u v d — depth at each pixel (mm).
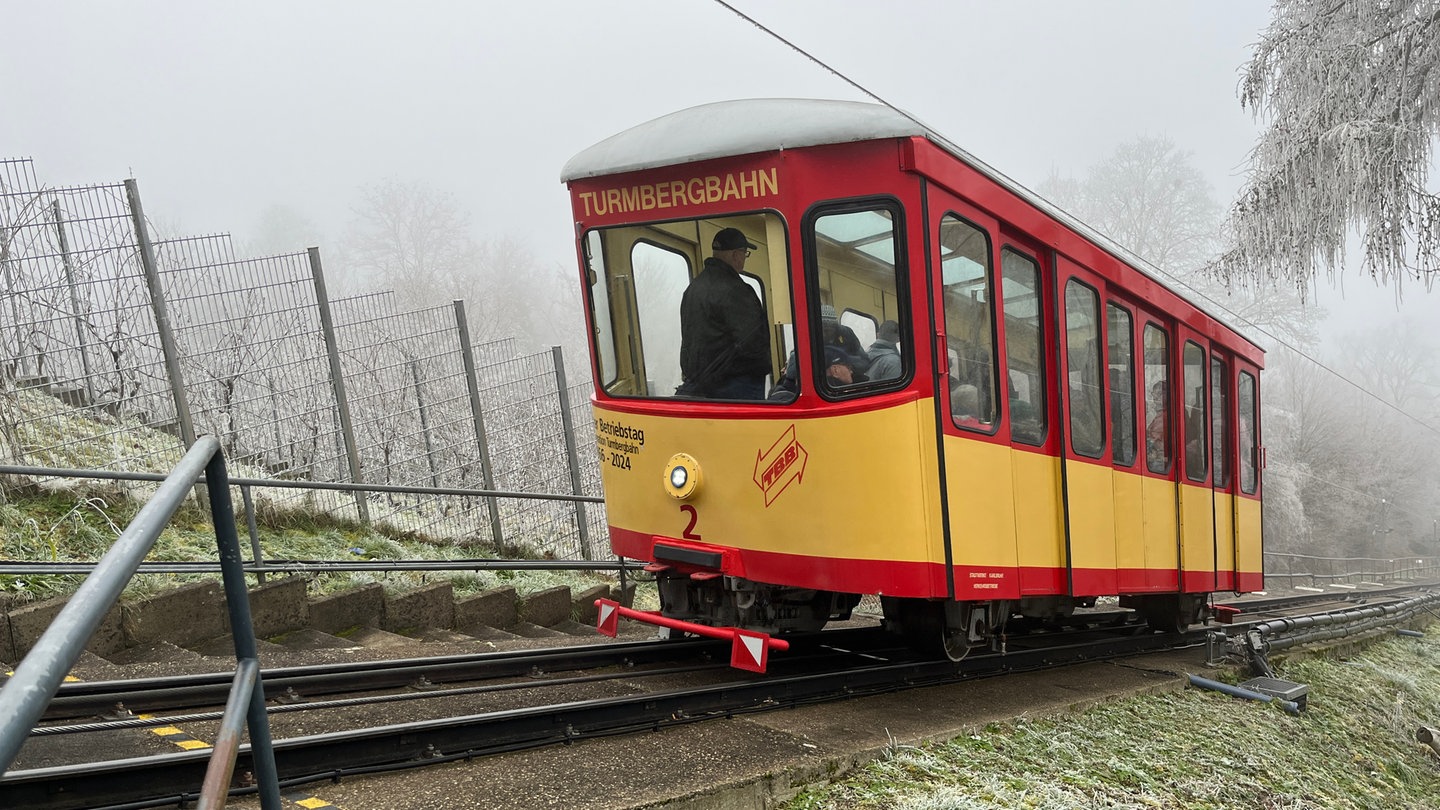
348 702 5457
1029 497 7004
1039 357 7266
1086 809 5297
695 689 6215
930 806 4754
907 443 5980
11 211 8328
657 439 6652
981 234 6605
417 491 8750
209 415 9250
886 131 5926
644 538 6789
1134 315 8797
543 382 12008
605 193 6738
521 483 11656
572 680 6547
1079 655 9492
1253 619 16125
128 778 4055
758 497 6258
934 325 6039
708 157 6137
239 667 2316
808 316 6012
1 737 983
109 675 5805
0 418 7996
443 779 4562
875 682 7016
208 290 9328
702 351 6465
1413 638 16859
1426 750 9742
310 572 8414
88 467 8359
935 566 6027
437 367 10930
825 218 6008
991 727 6289
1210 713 8102
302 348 9844
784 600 6531
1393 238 12812
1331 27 14148
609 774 4691
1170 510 9422
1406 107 13117
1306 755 7840
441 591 8711
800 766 4969
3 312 8258
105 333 8672
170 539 8125
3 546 7211
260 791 2375
